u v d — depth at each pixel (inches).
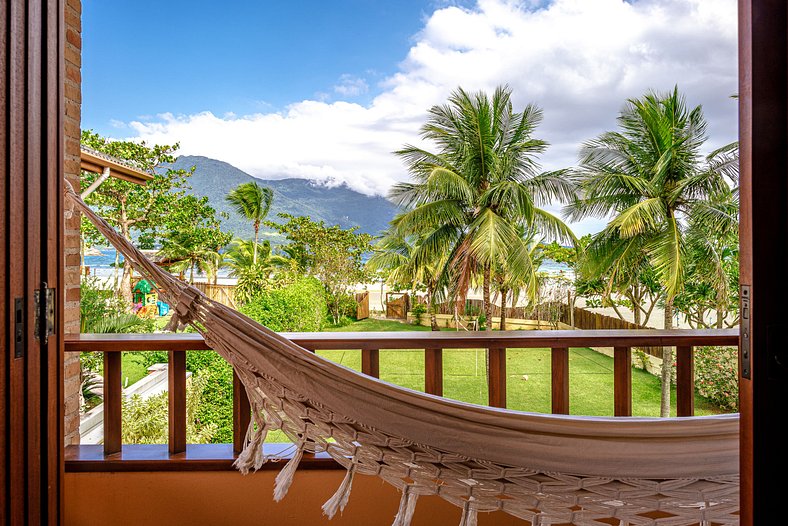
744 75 20.9
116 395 64.2
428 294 566.6
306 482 61.7
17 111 30.2
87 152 150.0
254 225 848.9
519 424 42.2
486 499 42.9
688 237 415.8
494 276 507.5
